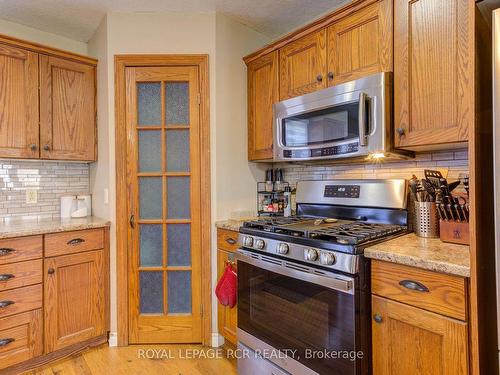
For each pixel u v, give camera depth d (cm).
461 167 166
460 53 136
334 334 140
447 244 143
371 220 190
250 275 183
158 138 227
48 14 229
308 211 224
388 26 159
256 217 235
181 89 228
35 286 195
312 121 190
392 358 129
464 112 135
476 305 105
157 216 227
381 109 157
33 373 193
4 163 235
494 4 110
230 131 233
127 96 224
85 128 241
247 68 242
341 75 178
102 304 224
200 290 225
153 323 226
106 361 206
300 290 154
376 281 134
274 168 260
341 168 221
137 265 225
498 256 97
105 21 230
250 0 215
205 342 225
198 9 225
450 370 112
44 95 223
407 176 188
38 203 248
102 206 241
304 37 198
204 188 225
